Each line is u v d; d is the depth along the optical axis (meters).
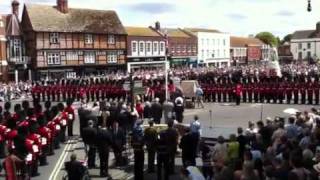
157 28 95.00
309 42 152.88
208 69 77.44
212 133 23.06
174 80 47.22
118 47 81.88
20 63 68.88
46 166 20.34
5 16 70.31
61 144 25.23
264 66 82.81
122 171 19.50
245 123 30.78
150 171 19.05
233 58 119.56
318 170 12.36
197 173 11.75
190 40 100.31
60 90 46.97
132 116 22.69
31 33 69.31
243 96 43.19
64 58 73.19
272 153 13.71
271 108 38.50
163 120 29.86
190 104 40.00
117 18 83.25
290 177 10.66
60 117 25.27
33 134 18.48
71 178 13.74
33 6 71.25
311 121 18.41
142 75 62.09
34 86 51.09
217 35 110.31
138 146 17.59
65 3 75.06
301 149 12.86
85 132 19.03
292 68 72.94
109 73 76.06
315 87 39.44
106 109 23.98
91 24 77.62
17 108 23.92
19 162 15.80
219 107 40.44
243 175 11.13
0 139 20.48
